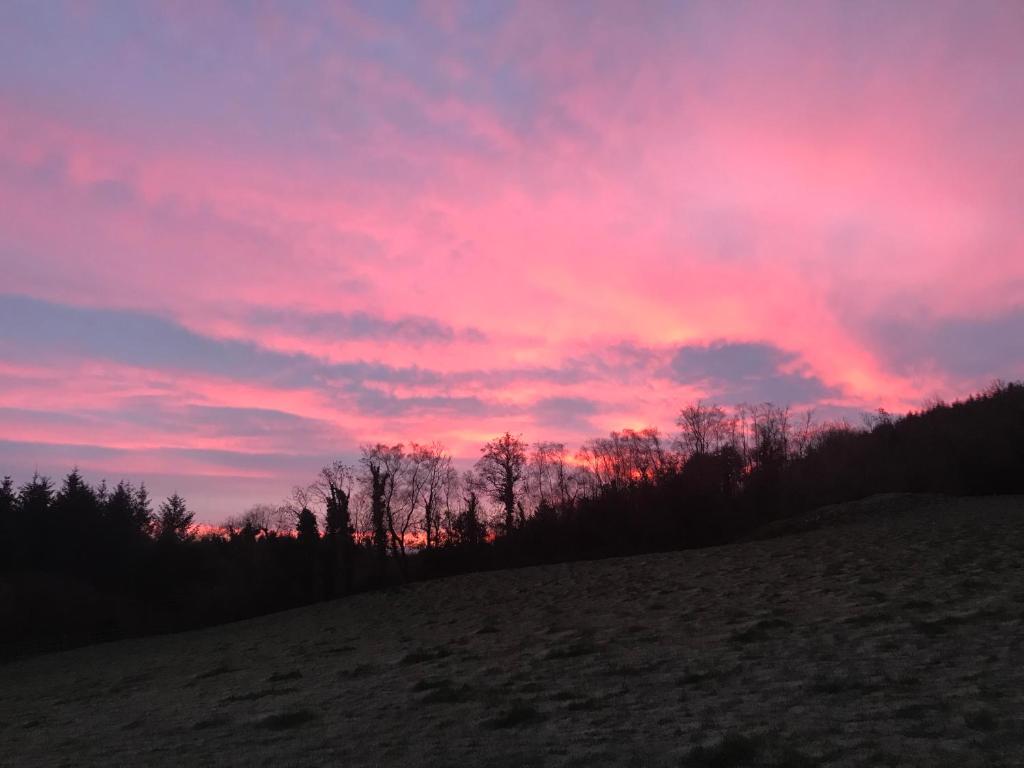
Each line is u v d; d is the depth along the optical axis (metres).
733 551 40.94
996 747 7.48
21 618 59.09
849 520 47.78
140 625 62.34
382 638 26.31
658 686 12.09
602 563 45.78
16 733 15.38
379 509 68.25
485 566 64.75
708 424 80.62
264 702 14.56
